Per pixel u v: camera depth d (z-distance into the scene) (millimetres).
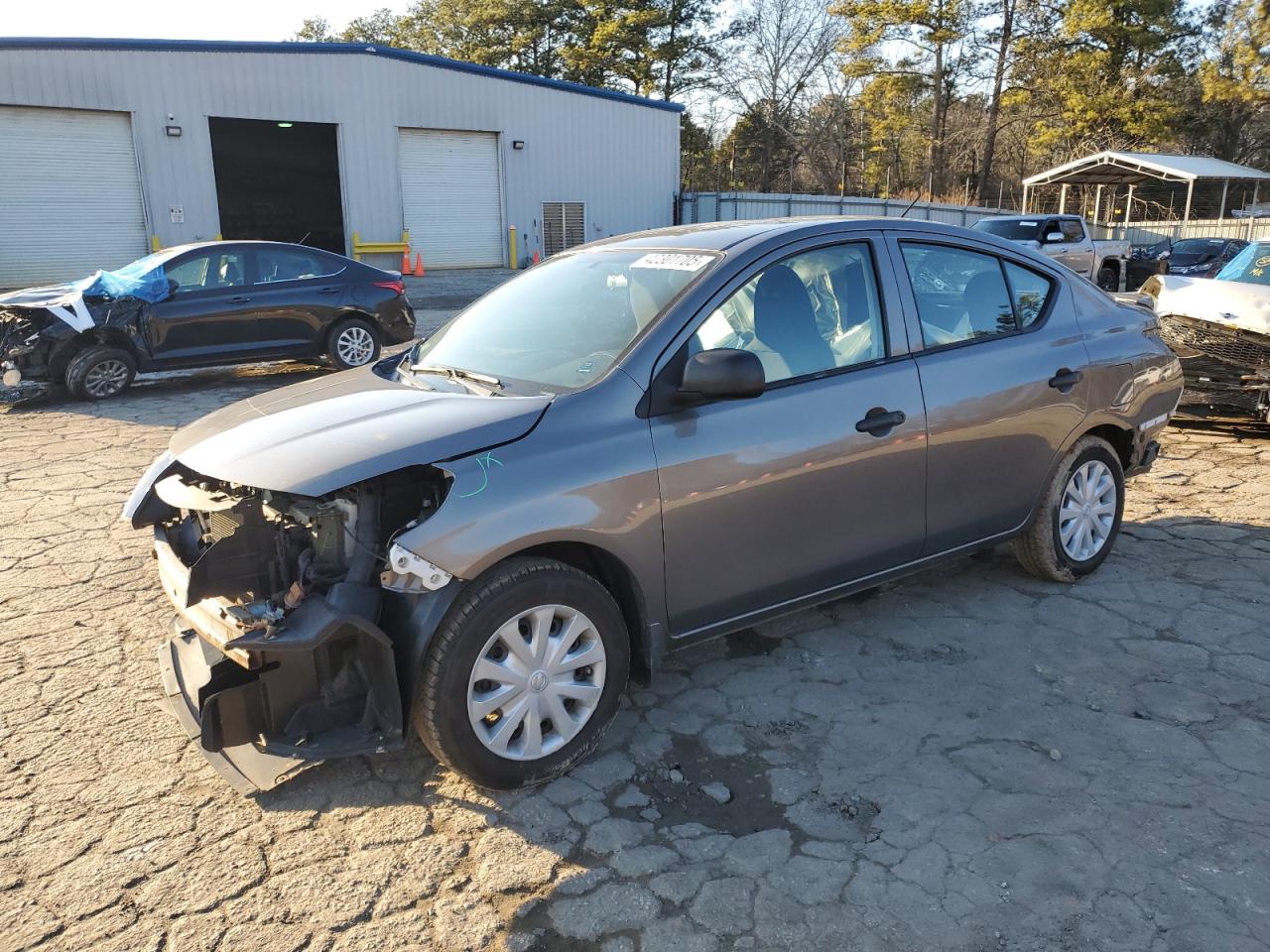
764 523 3414
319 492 2686
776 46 49719
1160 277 8102
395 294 11477
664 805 2984
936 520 3945
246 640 2682
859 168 57125
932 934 2408
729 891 2586
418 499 2943
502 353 3648
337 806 2994
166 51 22547
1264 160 49750
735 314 3439
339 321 11023
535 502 2895
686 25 47562
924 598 4523
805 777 3113
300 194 30750
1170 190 43875
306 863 2725
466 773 2918
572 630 3049
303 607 2756
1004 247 4352
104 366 9695
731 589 3408
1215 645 3965
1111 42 41438
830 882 2609
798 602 3639
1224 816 2838
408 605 2809
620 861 2715
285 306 10586
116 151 22500
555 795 3037
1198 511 5773
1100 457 4578
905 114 48500
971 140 53094
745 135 52938
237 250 10500
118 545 5324
